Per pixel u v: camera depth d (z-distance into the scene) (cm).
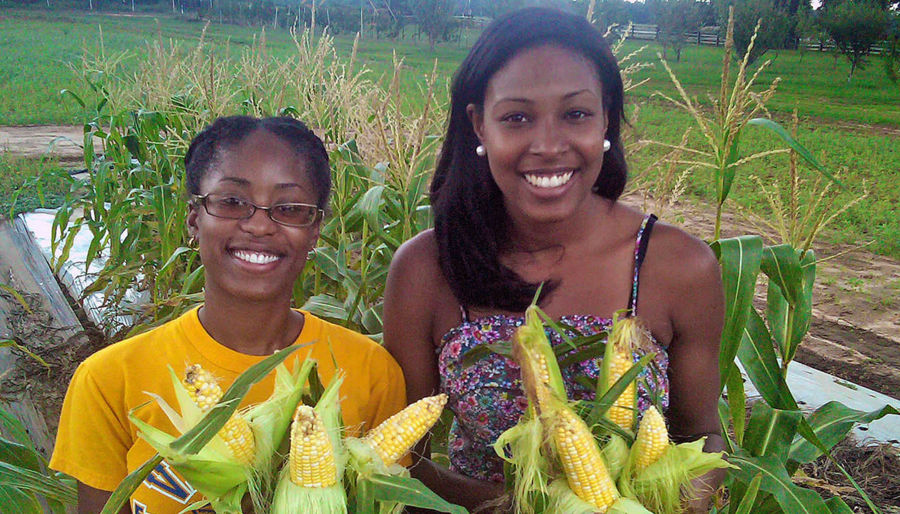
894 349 648
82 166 1370
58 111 1995
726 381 278
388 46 4478
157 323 450
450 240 203
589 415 162
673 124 1883
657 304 203
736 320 255
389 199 391
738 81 262
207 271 187
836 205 1117
